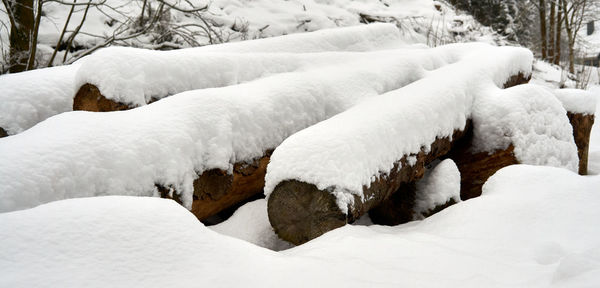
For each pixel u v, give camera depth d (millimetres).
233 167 3605
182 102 3523
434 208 4082
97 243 1941
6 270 1734
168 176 3092
